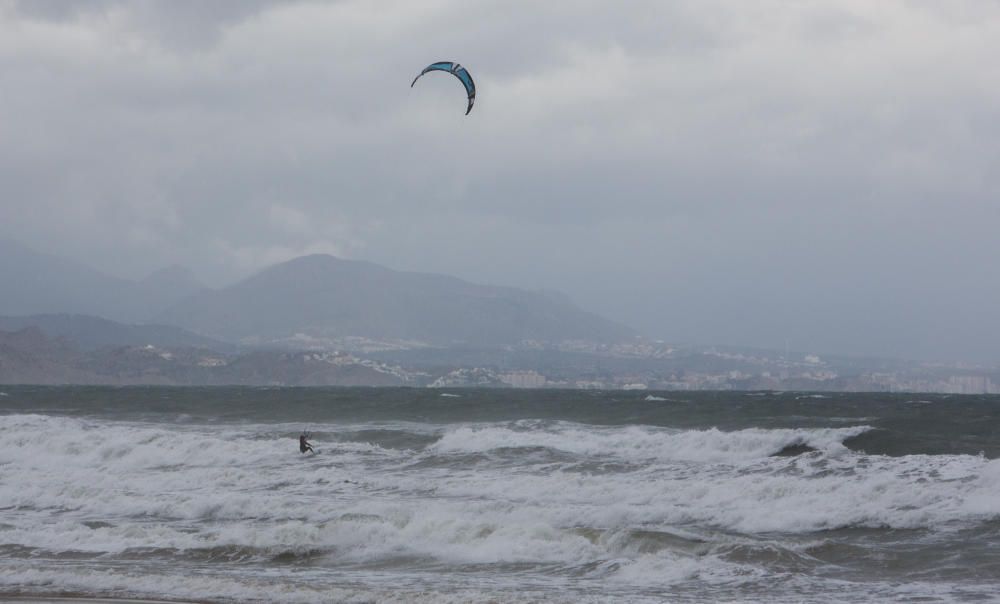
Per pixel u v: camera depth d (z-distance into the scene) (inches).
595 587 1000.2
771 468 1674.5
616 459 1888.5
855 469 1600.6
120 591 992.2
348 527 1259.2
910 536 1197.7
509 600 925.2
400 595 948.0
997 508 1290.6
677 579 1029.2
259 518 1391.5
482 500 1489.9
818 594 957.8
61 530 1310.3
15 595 975.0
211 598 957.8
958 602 913.5
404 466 1867.6
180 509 1450.5
